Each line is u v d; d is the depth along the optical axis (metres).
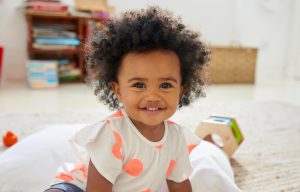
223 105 2.08
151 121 0.61
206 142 1.08
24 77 2.94
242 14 3.39
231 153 1.20
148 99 0.60
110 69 0.63
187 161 0.72
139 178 0.65
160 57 0.59
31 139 1.04
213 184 0.87
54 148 0.99
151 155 0.65
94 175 0.62
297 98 2.42
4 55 2.85
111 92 0.68
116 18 0.67
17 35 2.85
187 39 0.63
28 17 2.60
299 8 3.53
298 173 1.12
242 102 2.19
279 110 1.99
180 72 0.63
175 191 0.74
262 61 3.59
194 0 3.30
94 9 2.79
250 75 3.09
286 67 3.68
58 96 2.27
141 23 0.61
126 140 0.63
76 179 0.70
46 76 2.56
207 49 0.71
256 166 1.17
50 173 0.91
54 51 2.68
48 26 2.67
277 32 3.58
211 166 0.91
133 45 0.59
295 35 3.60
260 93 2.58
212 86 2.84
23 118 1.67
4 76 2.88
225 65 2.98
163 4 3.20
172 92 0.61
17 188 0.87
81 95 2.32
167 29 0.60
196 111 1.91
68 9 2.71
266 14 3.49
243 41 3.45
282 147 1.36
